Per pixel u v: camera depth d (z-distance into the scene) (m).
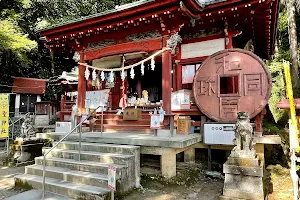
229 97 7.81
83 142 7.44
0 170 8.48
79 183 5.64
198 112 8.41
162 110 7.23
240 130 5.30
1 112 9.85
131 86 14.30
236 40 10.70
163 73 8.04
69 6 22.30
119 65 11.77
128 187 5.73
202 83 8.27
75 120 9.32
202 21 8.43
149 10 7.47
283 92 15.16
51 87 23.34
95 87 12.25
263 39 10.95
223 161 8.60
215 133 7.71
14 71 21.58
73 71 25.02
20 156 9.34
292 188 6.43
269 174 7.70
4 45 15.91
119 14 7.86
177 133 8.14
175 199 5.50
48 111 20.59
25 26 20.55
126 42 8.94
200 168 7.97
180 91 8.81
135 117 8.73
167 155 6.77
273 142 7.07
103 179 5.34
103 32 8.98
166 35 8.10
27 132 10.08
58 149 7.34
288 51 18.12
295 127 6.77
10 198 5.32
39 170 6.41
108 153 6.41
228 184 5.17
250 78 7.60
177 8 7.02
